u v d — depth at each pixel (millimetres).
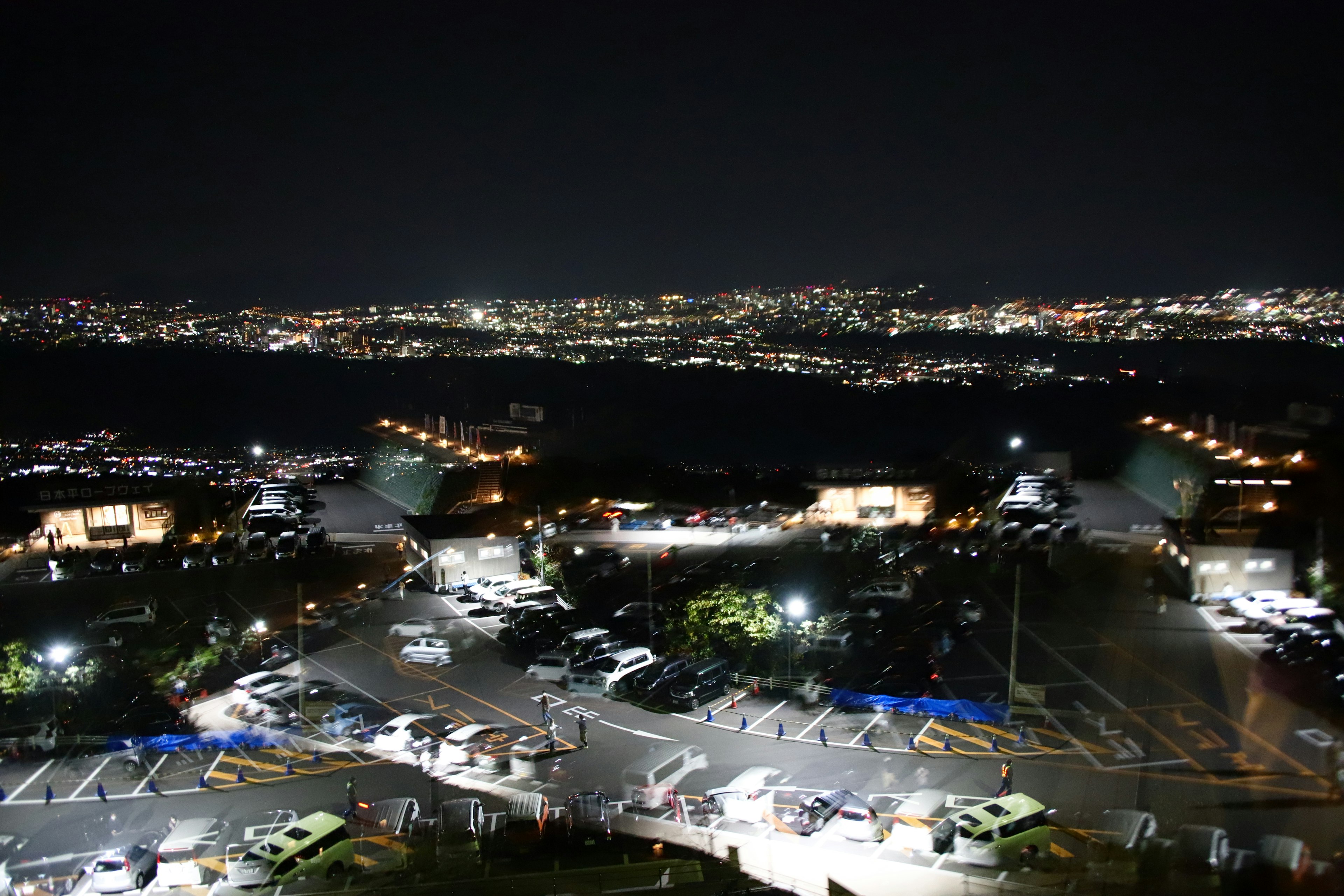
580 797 26188
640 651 38969
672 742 32156
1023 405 123188
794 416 141375
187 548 66375
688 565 57719
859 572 50906
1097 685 34781
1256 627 39438
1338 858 21375
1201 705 32312
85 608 51781
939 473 76812
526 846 24734
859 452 121312
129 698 36906
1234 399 94438
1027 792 26516
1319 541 43188
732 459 121438
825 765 29344
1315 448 54469
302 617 49625
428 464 111562
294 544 66188
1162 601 44969
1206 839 22391
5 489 71375
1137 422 99438
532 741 32812
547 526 66625
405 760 31891
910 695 34625
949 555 57062
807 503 73375
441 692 38375
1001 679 36125
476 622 47969
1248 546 44312
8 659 35781
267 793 29312
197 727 35469
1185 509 59906
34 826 27391
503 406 172250
